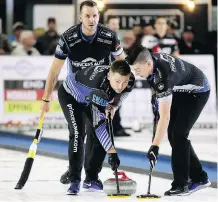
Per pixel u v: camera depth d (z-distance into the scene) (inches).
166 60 546.9
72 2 1342.3
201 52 1131.3
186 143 576.1
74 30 581.0
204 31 1267.2
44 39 1130.7
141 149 869.2
